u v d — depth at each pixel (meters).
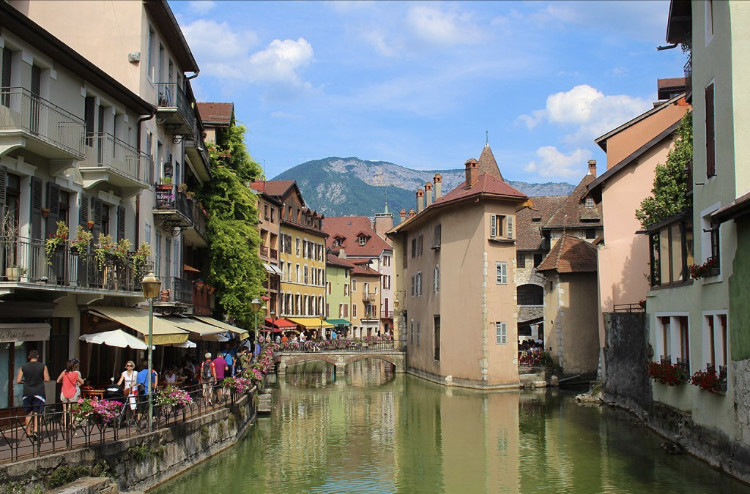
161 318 22.20
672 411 21.69
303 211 72.62
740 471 16.05
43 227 16.50
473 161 42.91
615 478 17.61
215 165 38.16
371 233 99.38
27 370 13.82
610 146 34.09
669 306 22.00
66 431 13.19
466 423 27.52
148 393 16.47
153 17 24.45
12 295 15.38
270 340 55.00
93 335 17.52
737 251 16.11
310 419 29.39
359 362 74.00
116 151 20.69
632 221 31.98
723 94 17.23
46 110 16.42
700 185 19.08
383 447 22.81
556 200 59.66
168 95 26.09
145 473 15.23
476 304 39.59
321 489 17.17
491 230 39.31
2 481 10.88
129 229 21.91
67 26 23.03
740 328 15.95
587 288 39.38
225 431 21.25
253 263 39.50
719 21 17.55
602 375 32.72
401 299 57.84
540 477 18.20
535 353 43.56
